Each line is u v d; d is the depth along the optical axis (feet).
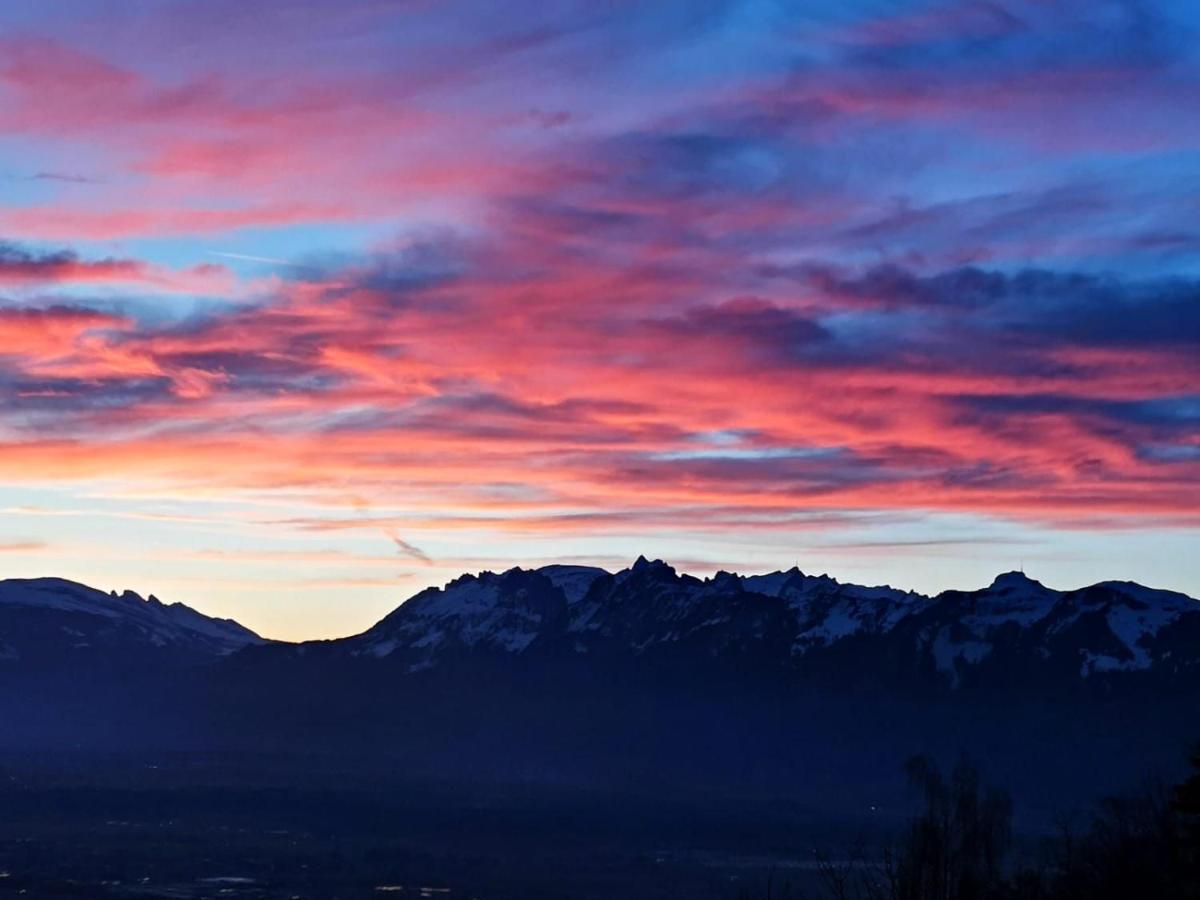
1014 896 492.54
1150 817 484.74
